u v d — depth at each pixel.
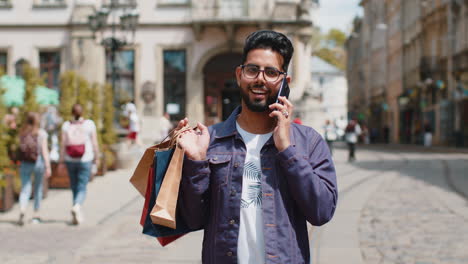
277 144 2.32
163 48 25.89
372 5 55.50
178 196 2.42
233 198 2.34
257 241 2.30
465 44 30.64
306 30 26.09
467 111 30.66
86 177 8.16
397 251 6.06
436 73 34.62
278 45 2.40
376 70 54.25
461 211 8.51
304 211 2.32
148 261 5.77
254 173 2.37
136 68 25.86
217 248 2.33
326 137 24.27
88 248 6.42
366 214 8.36
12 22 26.14
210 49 25.83
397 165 17.64
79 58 25.72
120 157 16.08
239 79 2.46
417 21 39.25
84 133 8.13
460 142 31.09
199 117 25.81
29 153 8.05
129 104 21.00
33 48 26.14
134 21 18.91
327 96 67.31
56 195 11.18
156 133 25.52
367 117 58.28
